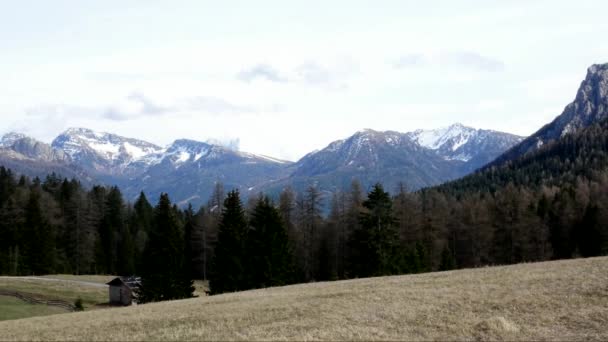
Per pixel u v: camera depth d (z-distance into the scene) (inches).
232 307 1330.0
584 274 1347.2
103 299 3159.5
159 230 2780.5
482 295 1206.9
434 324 994.1
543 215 4397.1
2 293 2967.5
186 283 2795.3
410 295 1293.1
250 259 2763.3
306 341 892.6
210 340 930.1
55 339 1049.5
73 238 4808.1
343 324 1024.2
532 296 1153.4
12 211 4495.6
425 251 3314.5
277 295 1571.1
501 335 908.0
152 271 2738.7
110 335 1051.3
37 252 4281.5
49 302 2886.3
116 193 5723.4
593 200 4537.4
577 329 930.1
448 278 1608.0
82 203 4872.0
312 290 1641.2
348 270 3705.7
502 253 4173.2
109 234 5157.5
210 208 4525.1
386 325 1003.9
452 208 4630.9
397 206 3887.8
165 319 1207.6
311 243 3816.4
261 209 2842.0
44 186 6122.1
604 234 3828.7
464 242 4284.0
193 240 4333.2
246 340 917.8
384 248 2967.5
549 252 4018.2
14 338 1095.0
